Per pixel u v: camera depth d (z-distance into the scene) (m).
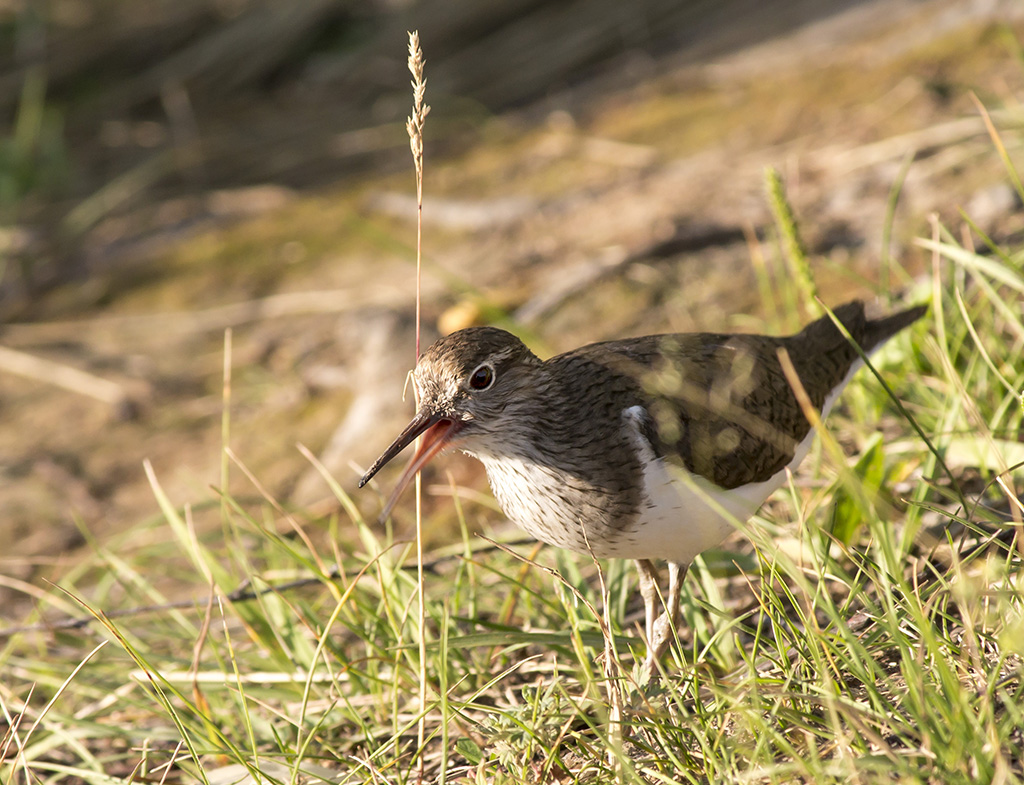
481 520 10.79
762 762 5.92
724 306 12.89
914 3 19.72
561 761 6.61
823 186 14.82
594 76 21.61
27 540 12.31
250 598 8.88
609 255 14.44
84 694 9.25
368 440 12.59
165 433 13.94
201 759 8.02
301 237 17.98
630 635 8.10
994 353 9.42
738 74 19.64
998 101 14.95
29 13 25.05
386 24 24.38
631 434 7.45
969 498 8.33
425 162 19.70
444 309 14.59
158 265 18.06
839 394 8.91
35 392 15.28
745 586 8.49
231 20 25.05
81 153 22.05
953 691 5.51
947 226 12.62
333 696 8.15
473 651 8.46
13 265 18.75
